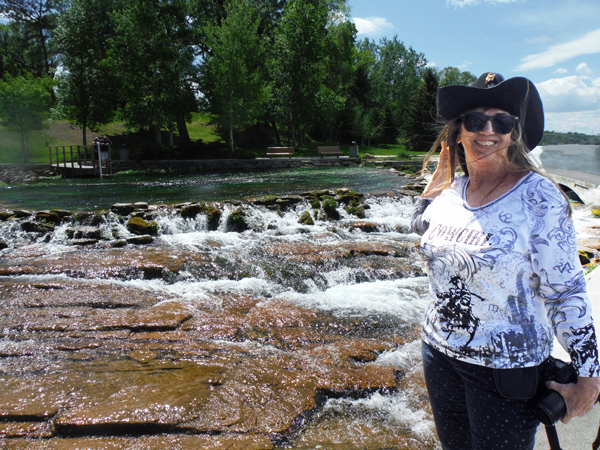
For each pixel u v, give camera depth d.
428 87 42.75
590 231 8.39
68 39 29.14
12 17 46.53
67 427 2.81
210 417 2.95
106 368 3.64
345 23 42.00
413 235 8.49
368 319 4.77
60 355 3.88
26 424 2.86
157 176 20.36
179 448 2.64
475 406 1.38
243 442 2.70
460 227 1.39
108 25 30.58
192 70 30.48
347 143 48.94
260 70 34.50
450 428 1.52
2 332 4.31
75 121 33.44
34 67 51.97
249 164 26.27
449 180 1.59
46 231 7.92
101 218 8.38
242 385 3.38
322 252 7.04
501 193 1.35
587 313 1.21
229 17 29.19
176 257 6.71
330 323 4.66
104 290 5.57
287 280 6.14
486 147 1.36
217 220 8.80
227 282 6.04
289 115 34.41
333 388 3.35
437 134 1.63
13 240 7.62
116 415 2.93
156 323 4.54
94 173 21.56
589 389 1.21
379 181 15.73
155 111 27.38
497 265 1.28
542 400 1.27
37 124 28.64
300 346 4.13
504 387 1.30
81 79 29.58
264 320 4.71
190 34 29.75
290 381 3.45
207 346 4.09
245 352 3.98
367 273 6.32
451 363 1.42
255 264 6.59
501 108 1.41
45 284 5.67
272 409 3.06
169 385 3.36
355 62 49.28
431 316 1.52
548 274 1.25
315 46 32.19
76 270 6.19
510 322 1.30
